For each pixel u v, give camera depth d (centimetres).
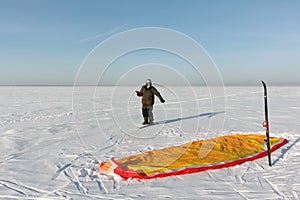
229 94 2867
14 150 566
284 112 1207
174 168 411
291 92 3344
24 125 902
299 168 415
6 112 1311
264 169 416
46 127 850
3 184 378
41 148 581
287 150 514
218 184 362
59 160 490
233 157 457
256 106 1517
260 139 579
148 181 379
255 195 325
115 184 372
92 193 343
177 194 334
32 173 421
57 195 338
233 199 316
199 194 333
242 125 856
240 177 385
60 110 1376
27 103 1872
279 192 332
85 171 429
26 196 337
